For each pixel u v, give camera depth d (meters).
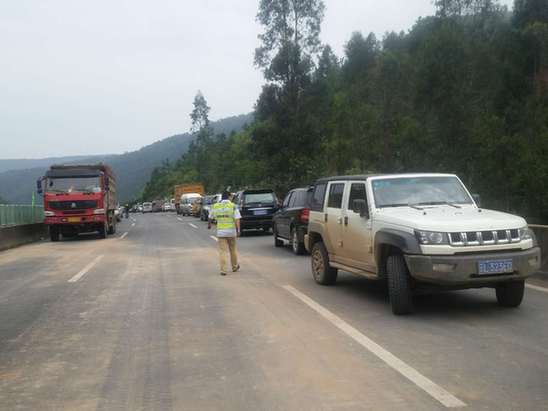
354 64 81.69
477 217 7.57
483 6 52.78
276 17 50.06
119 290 10.41
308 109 50.34
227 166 82.38
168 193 131.00
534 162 25.83
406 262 7.35
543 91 41.22
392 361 5.64
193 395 4.88
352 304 8.56
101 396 4.93
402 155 27.30
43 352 6.34
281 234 17.77
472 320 7.30
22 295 10.14
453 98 28.44
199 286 10.64
